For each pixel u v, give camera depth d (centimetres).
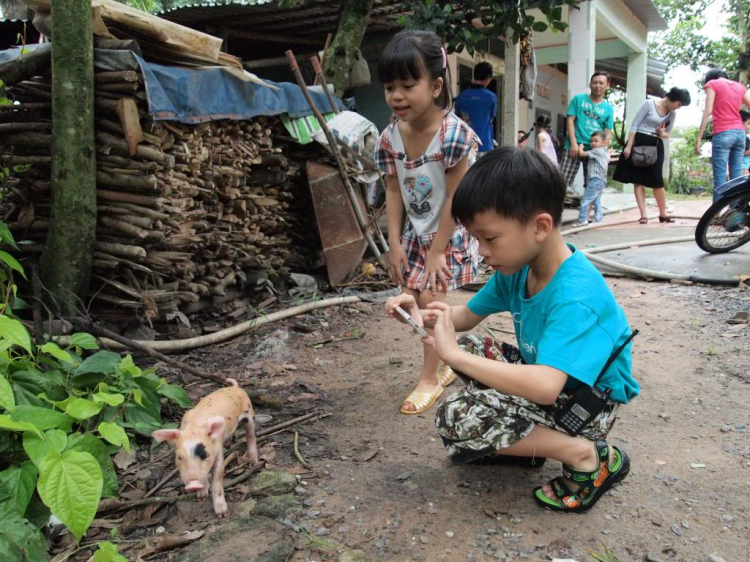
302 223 611
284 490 236
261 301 512
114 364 271
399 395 328
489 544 203
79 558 204
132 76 346
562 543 202
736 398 307
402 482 242
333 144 528
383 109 933
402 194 317
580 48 1151
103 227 378
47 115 387
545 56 1556
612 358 205
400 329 446
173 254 397
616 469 216
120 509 227
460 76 1232
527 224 185
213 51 426
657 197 866
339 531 212
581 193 1318
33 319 344
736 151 758
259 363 375
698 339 393
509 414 210
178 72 393
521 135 1049
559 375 188
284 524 216
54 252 354
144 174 365
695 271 548
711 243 611
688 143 2073
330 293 550
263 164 515
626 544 202
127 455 261
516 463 252
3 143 379
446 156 288
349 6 683
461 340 233
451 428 214
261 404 317
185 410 307
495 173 183
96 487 195
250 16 784
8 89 381
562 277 199
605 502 225
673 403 306
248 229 507
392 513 221
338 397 328
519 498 229
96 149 371
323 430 289
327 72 686
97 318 380
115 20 365
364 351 402
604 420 214
